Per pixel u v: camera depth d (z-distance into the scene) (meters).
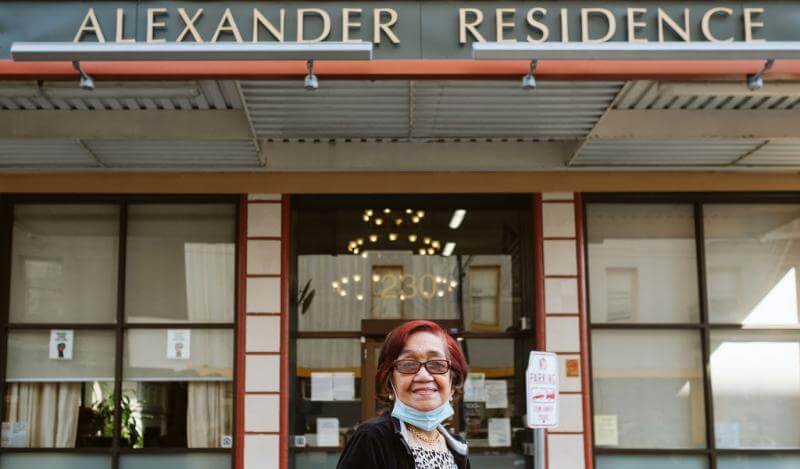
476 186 8.09
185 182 8.08
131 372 7.98
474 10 5.61
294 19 5.57
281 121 6.85
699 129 6.96
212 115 6.95
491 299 8.54
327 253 8.55
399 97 6.35
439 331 3.07
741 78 5.89
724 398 7.98
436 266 8.59
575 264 8.00
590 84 6.13
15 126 6.88
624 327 8.03
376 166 7.90
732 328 8.05
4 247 8.05
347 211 8.54
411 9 5.63
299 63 5.62
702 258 8.09
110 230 8.16
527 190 8.09
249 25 5.55
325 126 6.98
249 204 8.07
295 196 8.20
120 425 7.89
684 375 8.00
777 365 8.02
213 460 7.88
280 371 7.84
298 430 8.32
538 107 6.54
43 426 7.91
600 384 7.98
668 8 5.60
